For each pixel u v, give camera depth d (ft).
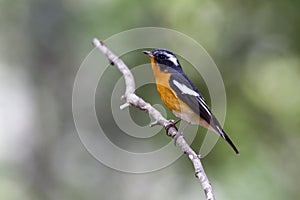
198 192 42.01
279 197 40.68
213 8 41.16
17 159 57.88
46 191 55.98
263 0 40.45
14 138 59.21
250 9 40.70
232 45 40.81
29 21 56.54
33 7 56.03
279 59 41.01
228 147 38.78
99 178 54.85
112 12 45.50
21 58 59.00
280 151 41.57
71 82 57.77
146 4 42.96
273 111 41.22
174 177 43.52
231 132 39.47
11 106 60.29
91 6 49.32
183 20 41.57
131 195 52.31
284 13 40.24
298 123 41.32
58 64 57.98
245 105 40.52
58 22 55.36
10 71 60.13
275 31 40.63
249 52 40.83
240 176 40.04
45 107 59.00
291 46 40.73
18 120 59.93
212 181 39.47
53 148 57.98
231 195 40.06
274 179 40.98
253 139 40.34
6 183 53.26
